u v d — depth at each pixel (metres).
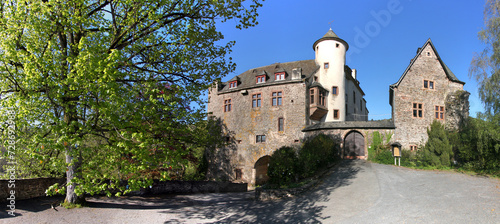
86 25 9.07
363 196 11.64
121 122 7.62
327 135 24.25
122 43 9.62
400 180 14.35
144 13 8.94
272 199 13.05
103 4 9.23
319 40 30.73
